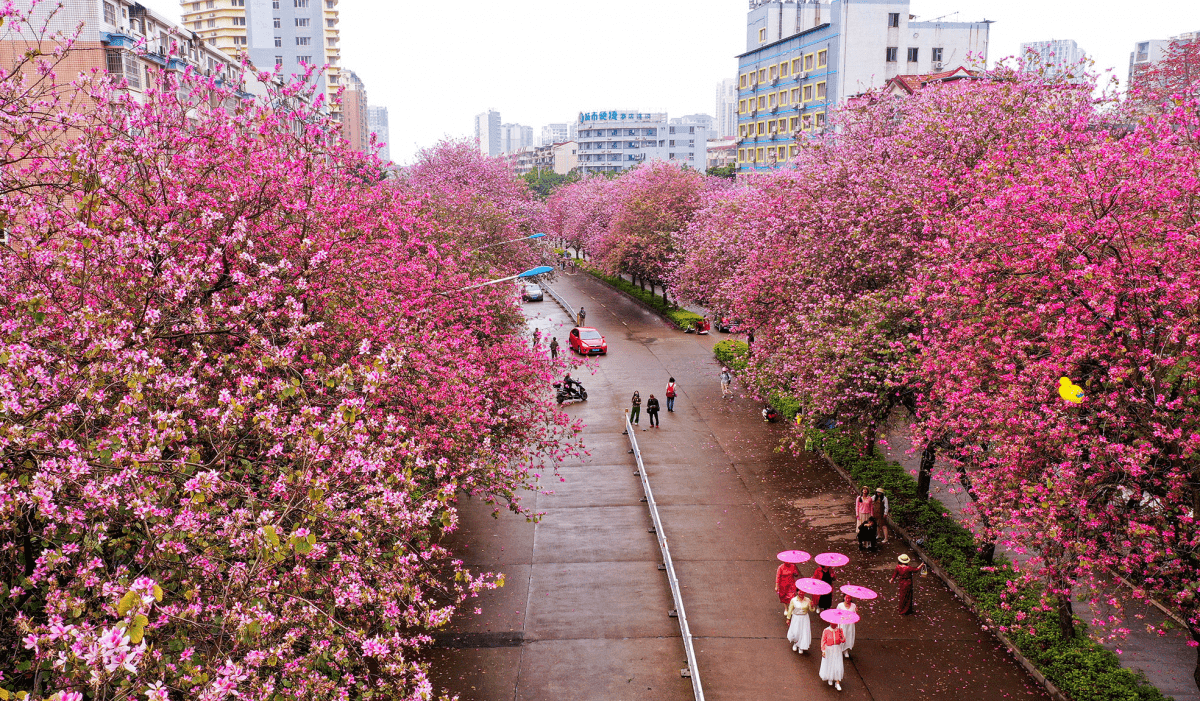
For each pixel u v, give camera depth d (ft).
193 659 25.07
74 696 18.03
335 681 28.55
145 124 45.34
